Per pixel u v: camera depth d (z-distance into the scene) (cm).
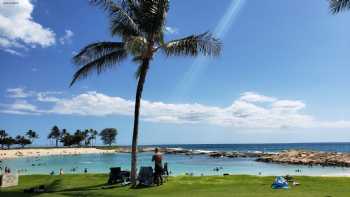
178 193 1591
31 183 2061
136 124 2005
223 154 10481
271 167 5922
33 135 18200
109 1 1944
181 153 13375
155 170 1909
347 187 1725
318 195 1463
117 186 1880
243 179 2117
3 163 7775
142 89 2039
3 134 17000
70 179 2216
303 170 5203
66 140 19062
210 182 1983
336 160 6128
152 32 1988
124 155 12762
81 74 2066
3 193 1672
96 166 6638
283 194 1499
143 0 2002
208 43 1983
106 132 19875
